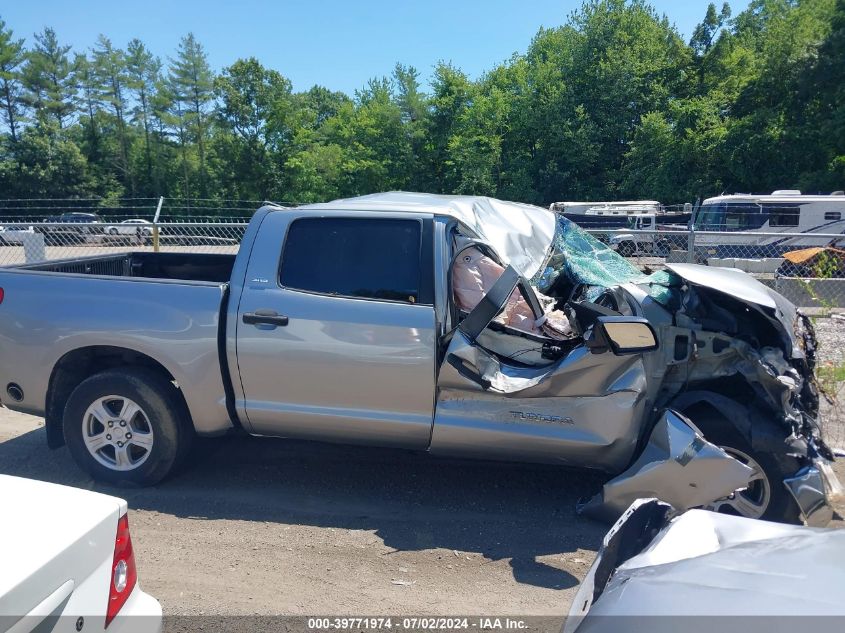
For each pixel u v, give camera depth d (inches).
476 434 166.7
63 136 2502.5
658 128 1448.1
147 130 2605.8
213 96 2507.4
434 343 165.9
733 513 154.2
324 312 171.0
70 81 2610.7
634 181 1515.7
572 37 1707.7
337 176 2005.4
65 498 94.0
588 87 1668.3
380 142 1871.3
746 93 1417.3
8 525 85.6
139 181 2583.7
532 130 1672.0
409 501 179.6
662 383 164.4
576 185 1609.3
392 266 172.9
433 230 174.2
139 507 174.1
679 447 148.4
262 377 175.2
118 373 180.2
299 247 178.2
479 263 182.1
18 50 2539.4
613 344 152.2
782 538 95.5
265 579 141.7
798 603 74.5
